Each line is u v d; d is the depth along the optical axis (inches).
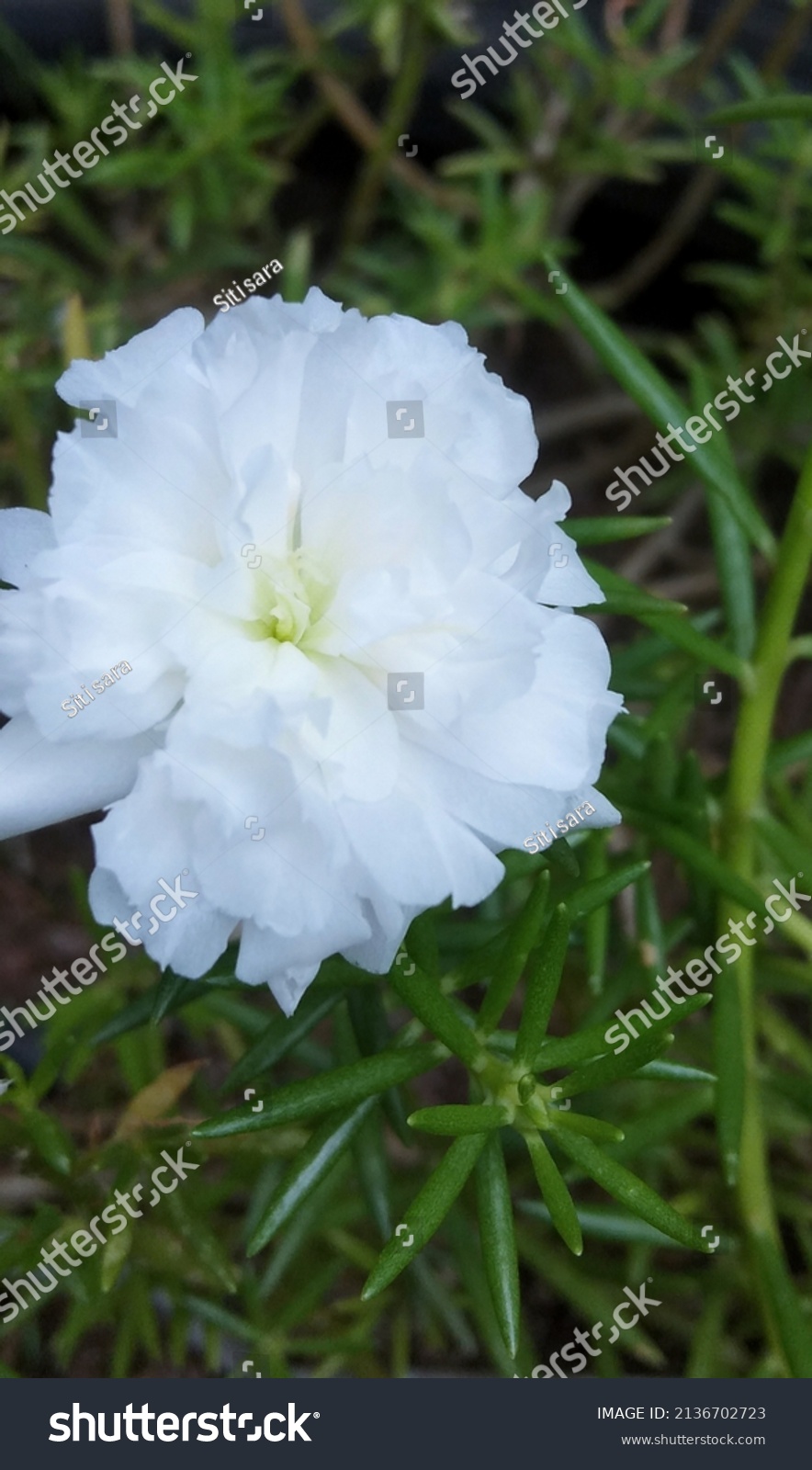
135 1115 7.9
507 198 11.7
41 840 11.5
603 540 7.8
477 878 6.4
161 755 6.3
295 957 6.4
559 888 8.9
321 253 13.2
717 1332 9.2
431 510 6.4
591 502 13.3
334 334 6.5
